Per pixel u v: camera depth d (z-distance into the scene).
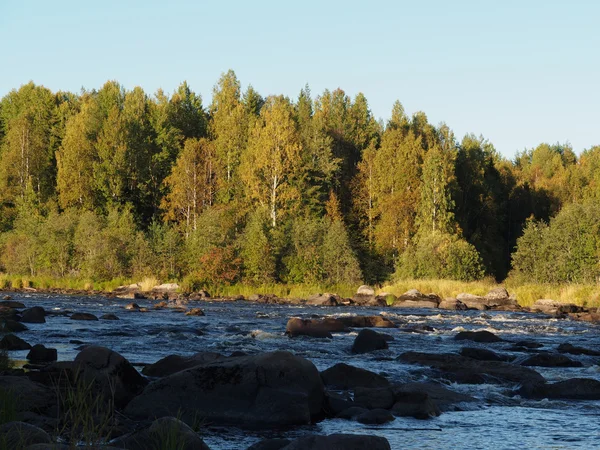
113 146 79.94
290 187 71.81
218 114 93.38
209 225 60.78
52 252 63.28
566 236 67.50
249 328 25.28
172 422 7.69
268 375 10.42
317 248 61.78
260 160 71.56
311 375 10.69
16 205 80.69
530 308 44.00
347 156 95.69
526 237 70.06
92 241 61.38
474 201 91.81
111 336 21.03
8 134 91.62
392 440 9.23
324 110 104.50
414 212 78.25
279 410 10.07
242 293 54.47
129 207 76.12
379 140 107.38
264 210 63.94
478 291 50.81
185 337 20.75
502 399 12.35
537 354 17.20
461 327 27.92
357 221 83.06
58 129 93.44
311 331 21.78
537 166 140.25
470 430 9.94
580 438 9.52
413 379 14.01
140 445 7.39
